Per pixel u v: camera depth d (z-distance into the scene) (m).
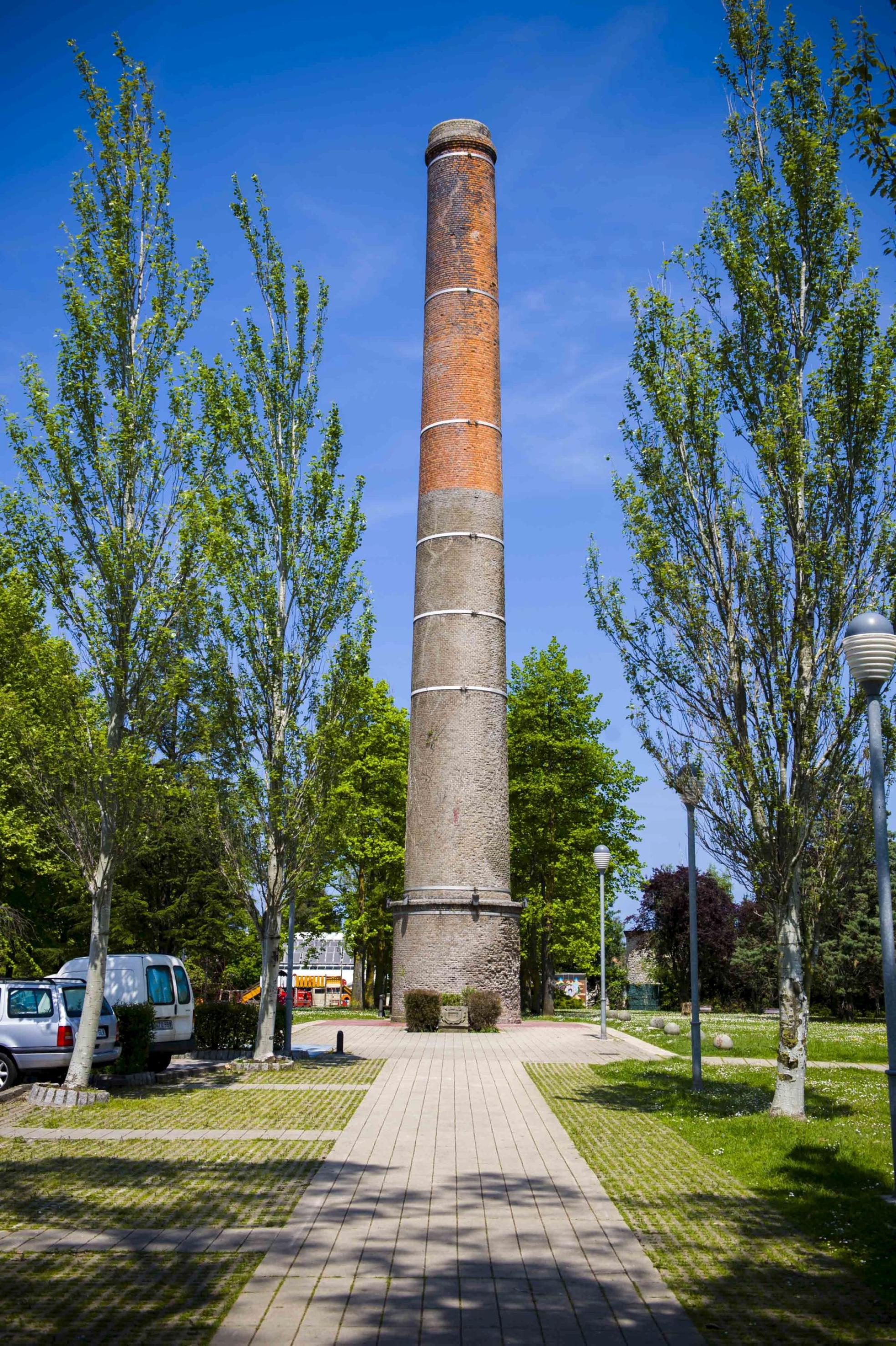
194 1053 25.38
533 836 43.72
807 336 16.53
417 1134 14.20
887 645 11.71
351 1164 12.21
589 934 43.66
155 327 19.61
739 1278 8.24
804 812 15.26
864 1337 7.00
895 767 15.45
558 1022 35.59
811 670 15.51
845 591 15.52
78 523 18.91
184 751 23.03
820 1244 9.15
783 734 15.38
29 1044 18.41
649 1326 7.21
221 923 36.69
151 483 19.38
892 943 11.23
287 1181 11.31
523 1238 9.29
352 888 45.00
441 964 30.59
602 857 28.67
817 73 16.75
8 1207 10.05
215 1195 10.63
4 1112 16.02
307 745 22.39
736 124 17.59
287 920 27.09
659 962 52.25
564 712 44.44
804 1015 15.40
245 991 55.03
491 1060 23.02
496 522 33.62
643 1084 19.25
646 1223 9.80
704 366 16.92
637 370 17.61
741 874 15.94
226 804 22.20
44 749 18.08
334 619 22.98
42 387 18.69
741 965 49.69
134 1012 20.25
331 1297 7.70
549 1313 7.44
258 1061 21.42
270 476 23.16
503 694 32.84
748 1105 16.52
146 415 19.33
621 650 17.14
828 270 16.50
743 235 16.84
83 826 18.41
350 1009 47.75
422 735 32.25
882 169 8.98
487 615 32.72
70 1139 13.71
